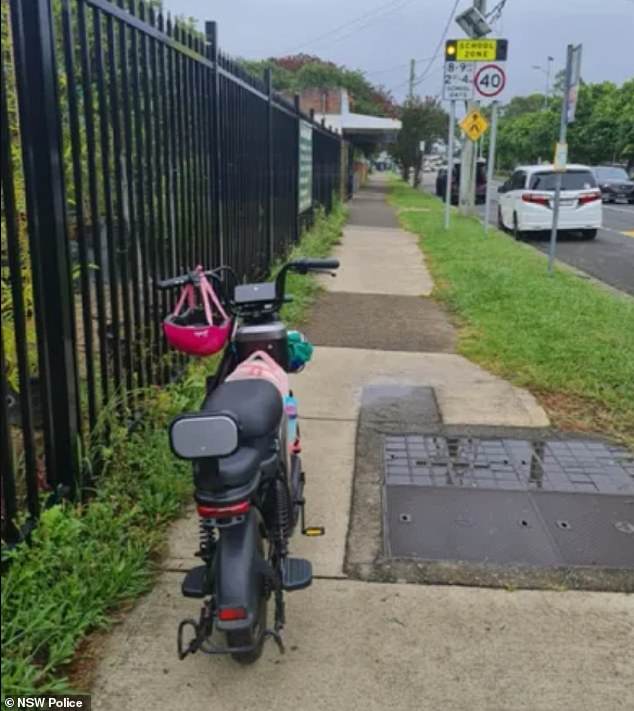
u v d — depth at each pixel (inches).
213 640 109.1
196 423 89.7
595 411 210.1
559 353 255.9
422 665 108.4
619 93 1952.5
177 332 127.0
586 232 692.1
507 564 133.9
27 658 101.3
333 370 246.4
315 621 117.7
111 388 159.8
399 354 267.4
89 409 148.8
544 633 115.6
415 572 131.1
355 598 123.6
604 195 1269.7
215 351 128.6
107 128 154.0
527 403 215.9
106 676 105.0
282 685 104.2
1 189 122.1
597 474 171.3
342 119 1379.2
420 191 1568.7
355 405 213.9
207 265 242.8
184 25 231.0
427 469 173.0
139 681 104.3
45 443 133.9
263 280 354.6
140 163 174.9
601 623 118.1
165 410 182.7
